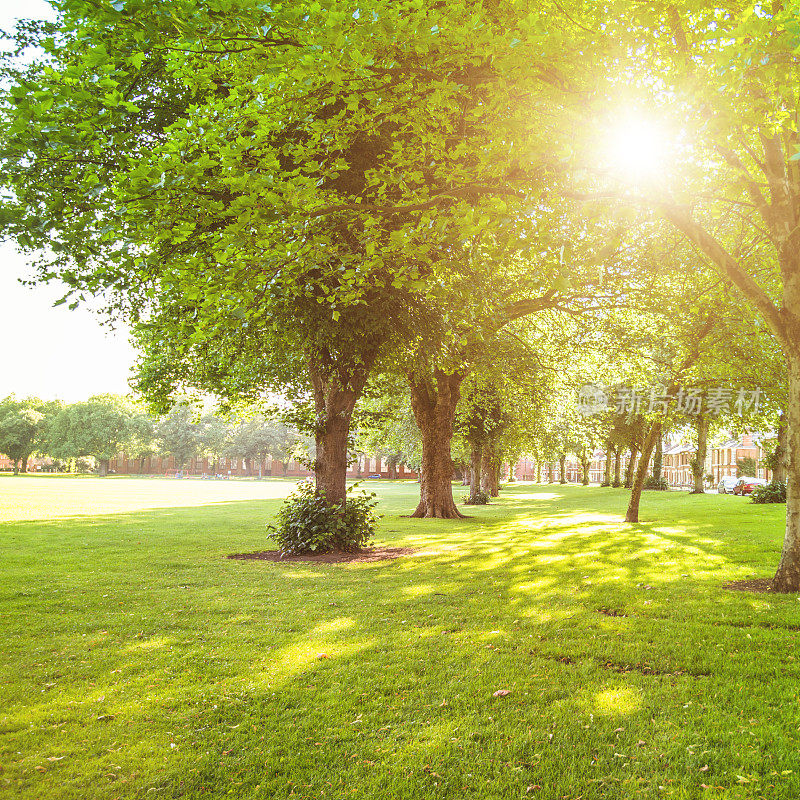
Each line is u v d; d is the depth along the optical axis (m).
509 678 5.75
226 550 16.38
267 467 137.00
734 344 16.89
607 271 14.80
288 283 9.57
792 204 9.29
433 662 6.29
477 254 8.89
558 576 10.95
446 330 14.98
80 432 108.94
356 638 7.30
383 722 4.90
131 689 5.74
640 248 14.66
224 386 19.27
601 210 7.36
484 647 6.75
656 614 7.93
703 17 7.58
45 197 10.15
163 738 4.70
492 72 6.81
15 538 19.08
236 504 38.19
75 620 8.49
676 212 8.69
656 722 4.70
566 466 117.00
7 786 4.00
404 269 9.12
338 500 15.83
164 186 7.08
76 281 10.94
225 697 5.47
